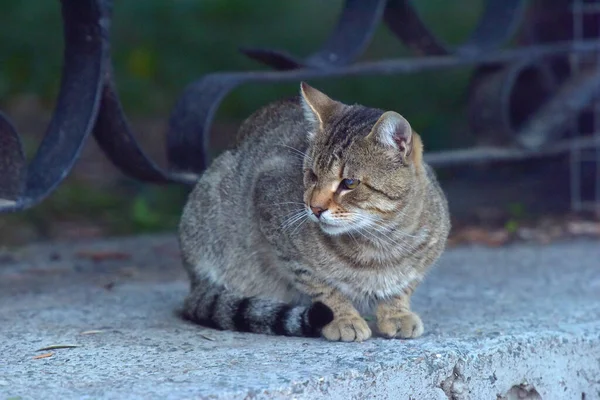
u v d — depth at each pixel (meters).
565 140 9.77
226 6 14.78
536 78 9.99
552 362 5.22
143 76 13.13
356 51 7.73
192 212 5.83
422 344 4.96
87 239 8.91
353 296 5.29
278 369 4.48
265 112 6.15
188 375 4.39
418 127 11.62
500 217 9.24
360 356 4.70
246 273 5.59
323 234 5.09
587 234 8.60
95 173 10.95
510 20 8.92
